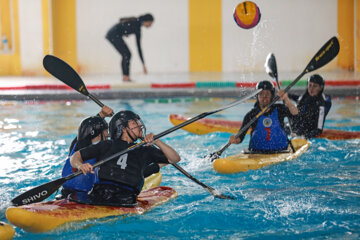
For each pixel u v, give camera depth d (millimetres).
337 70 38812
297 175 12938
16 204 9820
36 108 24828
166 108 24562
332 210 10109
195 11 39531
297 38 39438
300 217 9781
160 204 10383
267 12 39281
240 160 13609
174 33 39719
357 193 11250
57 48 38938
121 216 9391
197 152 15789
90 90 28891
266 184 12211
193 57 40000
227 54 39969
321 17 39156
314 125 16891
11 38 37094
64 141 17250
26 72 36906
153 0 39281
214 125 18875
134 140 10062
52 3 38312
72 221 9008
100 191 9773
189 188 12000
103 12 38938
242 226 9391
